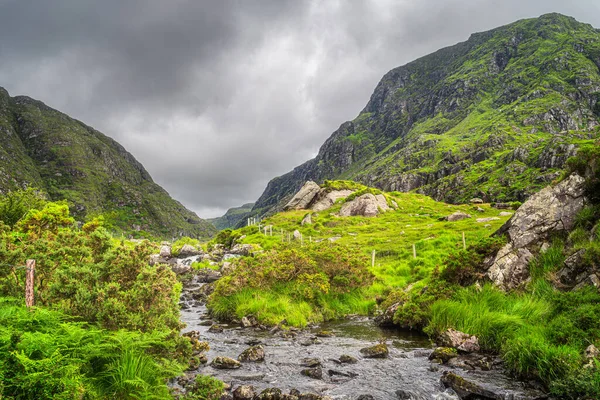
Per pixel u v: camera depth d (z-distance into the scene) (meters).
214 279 35.19
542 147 173.75
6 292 10.07
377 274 25.91
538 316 12.29
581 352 9.75
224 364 11.73
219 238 73.06
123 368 7.50
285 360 12.45
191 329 17.50
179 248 57.44
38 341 6.32
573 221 15.12
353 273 22.17
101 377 7.40
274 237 60.75
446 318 14.54
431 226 53.28
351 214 76.94
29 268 8.80
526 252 15.48
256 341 15.04
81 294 9.45
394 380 10.53
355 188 92.44
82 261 11.51
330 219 71.56
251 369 11.53
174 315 10.94
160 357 9.91
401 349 13.48
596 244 13.03
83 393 6.43
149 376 8.08
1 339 6.02
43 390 5.61
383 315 17.95
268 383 10.39
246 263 22.86
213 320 19.61
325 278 20.95
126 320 9.41
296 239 57.34
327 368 11.66
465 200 169.00
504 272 15.50
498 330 12.62
